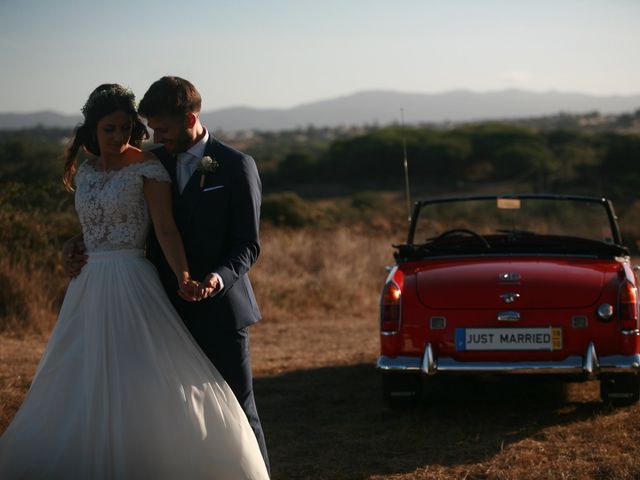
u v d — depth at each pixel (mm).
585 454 4699
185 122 3730
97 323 3625
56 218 11789
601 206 6555
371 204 28609
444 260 6016
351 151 52156
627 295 5371
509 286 5453
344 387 6762
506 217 6828
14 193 11672
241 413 3678
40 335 9039
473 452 4848
